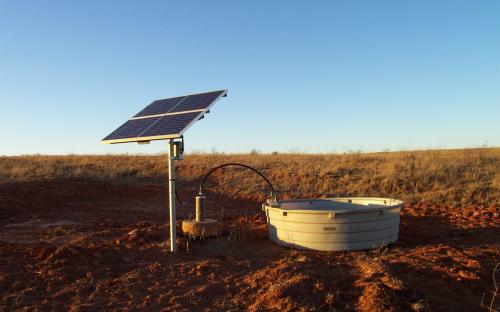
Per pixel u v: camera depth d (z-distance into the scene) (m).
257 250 8.16
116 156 26.97
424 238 9.16
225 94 8.17
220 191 17.12
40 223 11.83
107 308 5.76
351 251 7.82
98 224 11.46
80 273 6.80
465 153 22.16
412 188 15.14
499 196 13.33
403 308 5.65
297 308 5.57
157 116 8.58
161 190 17.59
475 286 6.51
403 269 6.89
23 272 6.72
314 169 19.02
